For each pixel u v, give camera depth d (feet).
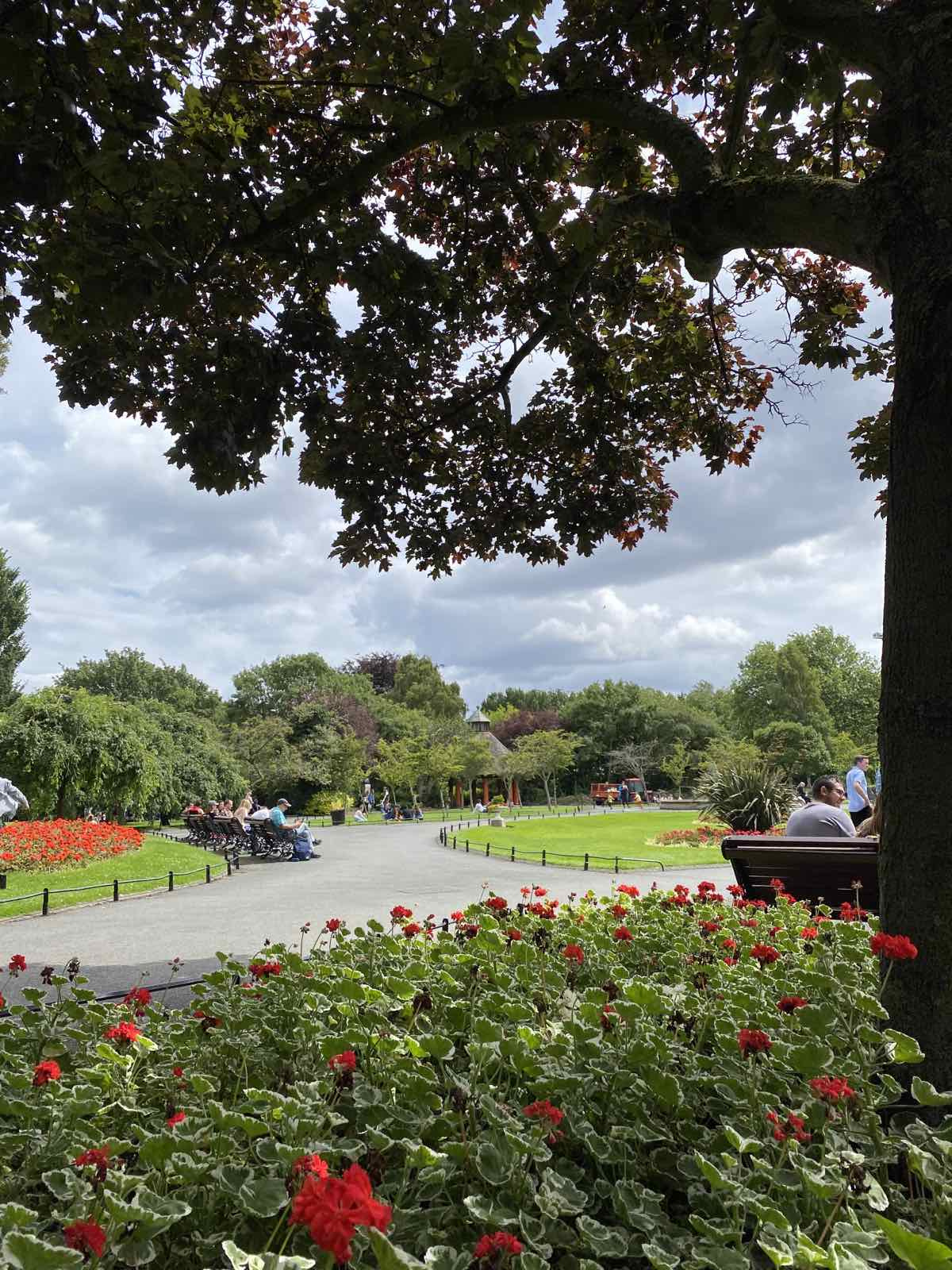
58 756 69.10
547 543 24.23
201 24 16.49
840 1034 8.85
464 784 212.43
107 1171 6.07
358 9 15.42
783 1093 8.23
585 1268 5.37
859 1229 5.77
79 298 13.89
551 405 22.45
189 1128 6.80
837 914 20.24
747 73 12.62
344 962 14.35
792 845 18.56
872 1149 7.14
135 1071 9.27
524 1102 8.45
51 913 34.22
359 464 19.66
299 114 16.79
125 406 18.26
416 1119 7.06
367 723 200.23
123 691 212.02
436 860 60.64
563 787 249.55
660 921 17.11
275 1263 5.01
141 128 12.84
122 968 22.93
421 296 16.38
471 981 11.58
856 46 10.11
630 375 22.11
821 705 201.57
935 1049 7.95
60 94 11.16
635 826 95.91
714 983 11.96
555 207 15.03
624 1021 9.14
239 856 59.57
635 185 15.87
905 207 8.97
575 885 43.01
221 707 229.66
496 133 17.01
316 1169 5.44
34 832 49.60
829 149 18.03
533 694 343.46
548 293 19.17
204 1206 6.39
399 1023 10.71
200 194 13.15
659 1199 6.45
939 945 8.04
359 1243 5.52
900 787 8.48
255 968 12.10
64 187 11.51
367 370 17.63
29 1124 7.80
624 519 23.22
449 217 20.47
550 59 15.70
